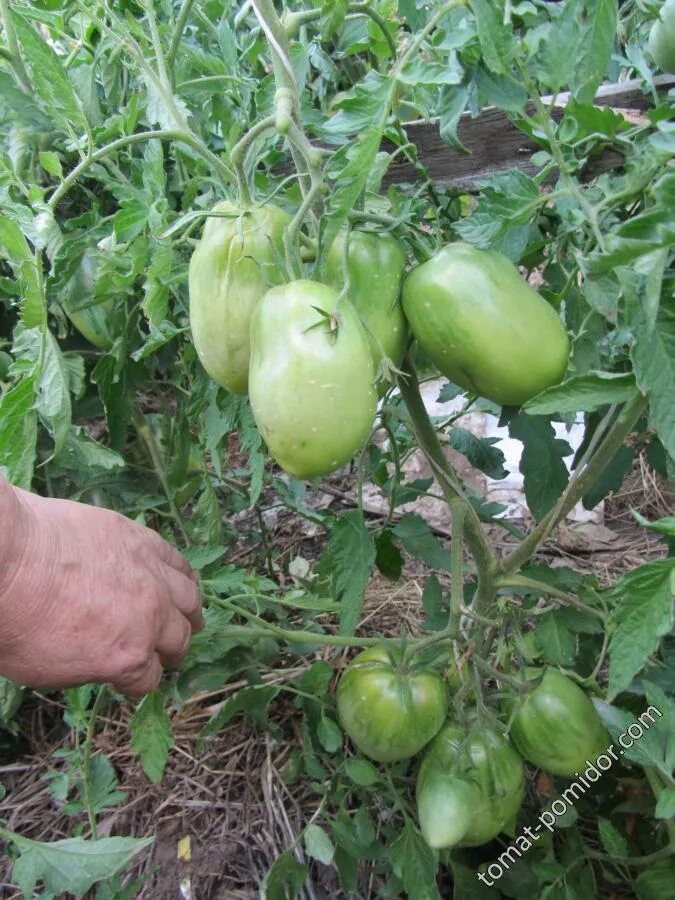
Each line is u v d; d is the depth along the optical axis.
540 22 0.38
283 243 0.34
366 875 0.64
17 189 0.58
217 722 0.60
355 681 0.52
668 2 0.42
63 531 0.41
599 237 0.33
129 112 0.45
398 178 0.52
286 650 0.77
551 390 0.33
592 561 0.94
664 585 0.32
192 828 0.70
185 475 0.74
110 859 0.47
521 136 0.49
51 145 0.59
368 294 0.36
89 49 0.59
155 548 0.49
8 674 0.42
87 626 0.41
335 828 0.55
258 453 0.50
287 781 0.67
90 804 0.58
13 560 0.38
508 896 0.59
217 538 0.73
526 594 0.63
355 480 1.06
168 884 0.66
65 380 0.47
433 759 0.51
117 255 0.51
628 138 0.44
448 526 0.99
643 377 0.31
